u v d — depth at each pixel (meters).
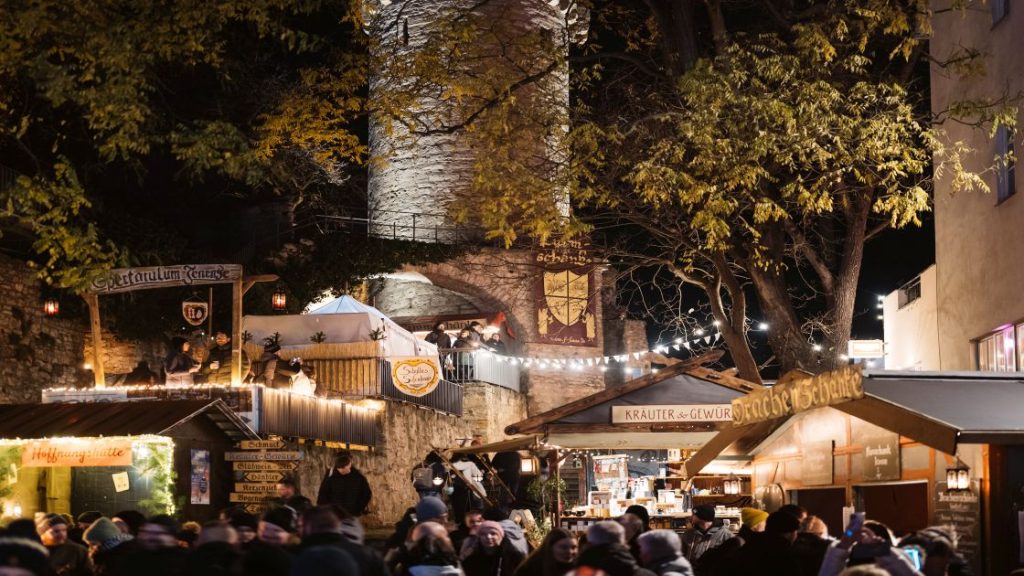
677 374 14.30
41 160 24.77
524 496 18.67
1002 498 9.48
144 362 20.59
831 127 16.55
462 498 18.72
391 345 26.23
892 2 16.25
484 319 35.59
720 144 16.25
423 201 36.28
